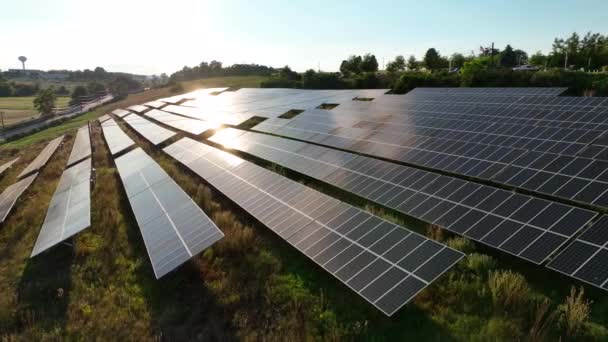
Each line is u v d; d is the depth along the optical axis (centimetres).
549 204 1339
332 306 1211
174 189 2141
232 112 5544
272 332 1142
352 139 2823
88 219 1781
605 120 2225
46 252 1861
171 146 3584
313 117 3828
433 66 8406
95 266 1675
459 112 3103
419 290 1077
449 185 1666
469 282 1204
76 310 1396
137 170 2794
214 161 2753
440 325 1066
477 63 5650
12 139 7306
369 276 1183
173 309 1318
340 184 1994
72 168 3219
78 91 13850
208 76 16688
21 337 1285
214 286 1409
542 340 932
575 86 4053
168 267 1395
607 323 966
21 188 2823
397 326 1088
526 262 1248
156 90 14012
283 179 2045
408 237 1291
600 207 1362
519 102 3153
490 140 2270
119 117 7512
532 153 1848
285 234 1553
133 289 1482
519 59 9938
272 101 6194
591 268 1039
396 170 1942
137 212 2014
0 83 16188
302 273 1407
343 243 1375
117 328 1262
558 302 1064
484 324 1041
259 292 1342
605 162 1551
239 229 1700
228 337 1155
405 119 3131
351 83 7381
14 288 1622
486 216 1404
